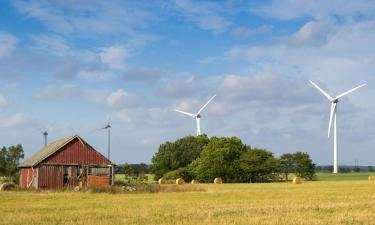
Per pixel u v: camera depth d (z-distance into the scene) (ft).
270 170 393.09
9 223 86.12
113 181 230.68
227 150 381.60
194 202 131.13
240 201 133.39
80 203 129.80
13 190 203.41
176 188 202.39
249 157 385.70
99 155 230.48
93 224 84.38
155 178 436.35
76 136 226.38
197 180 383.24
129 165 354.95
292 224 83.41
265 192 183.52
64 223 85.61
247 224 83.30
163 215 96.53
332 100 350.02
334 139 371.15
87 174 224.74
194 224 83.46
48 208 113.80
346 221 87.15
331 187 227.81
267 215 96.12
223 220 88.12
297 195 160.45
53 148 228.43
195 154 433.48
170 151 435.53
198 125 422.82
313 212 101.14
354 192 176.35
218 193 178.60
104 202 133.28
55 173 220.64
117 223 85.35
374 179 369.09
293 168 423.64
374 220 88.48
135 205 121.80
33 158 242.17
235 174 382.63
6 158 314.55
